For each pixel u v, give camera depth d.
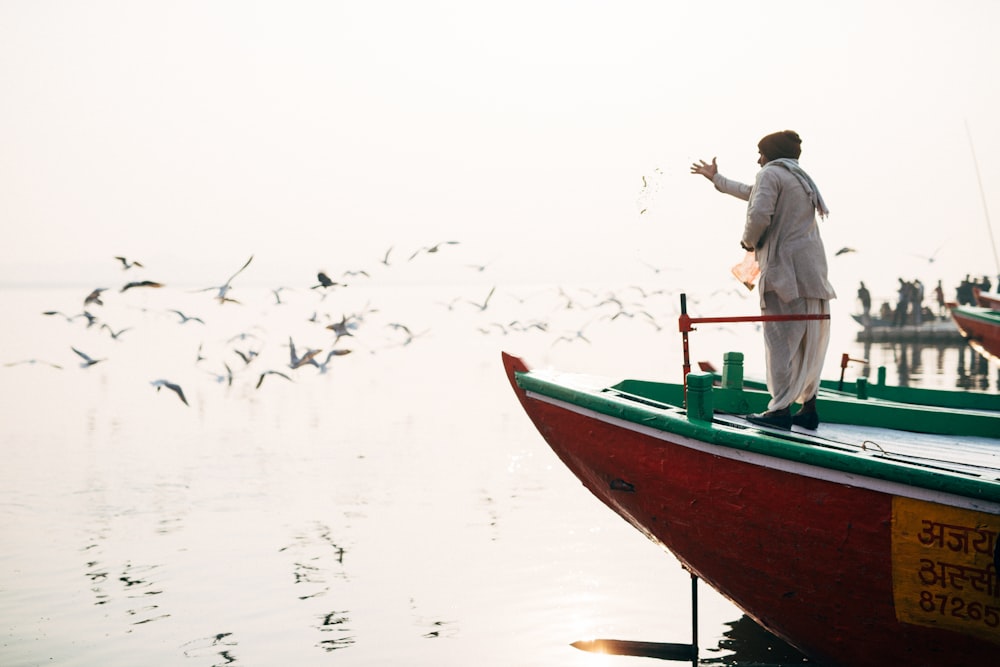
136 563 8.57
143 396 23.22
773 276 6.37
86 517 10.23
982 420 7.21
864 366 28.38
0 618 7.27
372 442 14.98
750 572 6.30
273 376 29.05
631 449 6.49
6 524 9.96
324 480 11.97
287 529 9.64
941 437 7.25
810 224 6.41
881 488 5.60
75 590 7.90
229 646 6.71
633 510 6.71
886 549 5.68
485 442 14.84
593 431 6.66
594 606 7.43
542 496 10.94
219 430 16.69
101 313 92.75
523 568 8.32
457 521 9.85
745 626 7.19
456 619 7.12
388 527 9.66
